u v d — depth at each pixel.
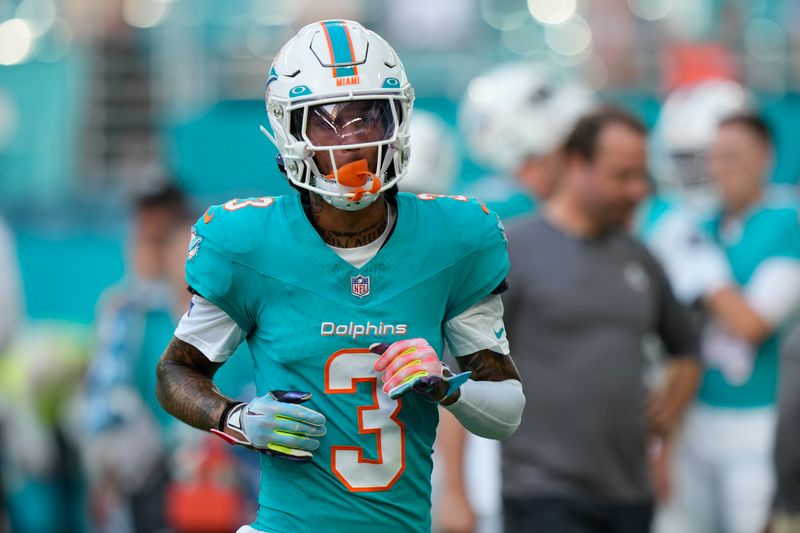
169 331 21.94
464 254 10.88
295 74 10.44
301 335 10.62
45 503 25.81
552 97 22.34
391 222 10.82
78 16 37.31
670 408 19.52
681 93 32.97
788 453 17.66
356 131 10.34
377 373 10.66
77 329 31.47
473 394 10.82
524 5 37.47
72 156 36.53
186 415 10.82
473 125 23.34
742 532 22.53
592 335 17.27
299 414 10.27
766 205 22.98
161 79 37.06
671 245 23.23
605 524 17.25
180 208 22.23
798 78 36.66
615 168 17.28
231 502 21.39
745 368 22.42
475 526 18.00
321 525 10.73
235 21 37.16
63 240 33.25
